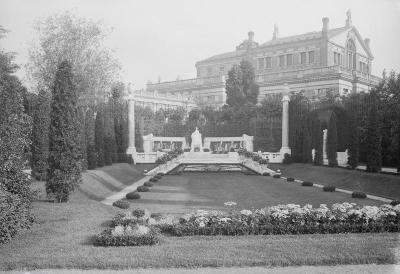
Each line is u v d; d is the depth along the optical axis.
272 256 10.03
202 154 50.81
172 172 44.06
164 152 51.50
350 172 31.81
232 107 67.06
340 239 12.00
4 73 16.55
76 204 17.36
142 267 9.44
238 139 58.06
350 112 43.25
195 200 22.80
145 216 14.55
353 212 13.74
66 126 18.09
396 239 11.96
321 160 40.66
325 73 69.06
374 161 29.77
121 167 42.00
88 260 9.67
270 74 77.62
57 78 18.33
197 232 12.91
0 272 9.16
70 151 18.12
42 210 15.45
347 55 74.81
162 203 21.53
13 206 12.05
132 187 31.05
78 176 18.50
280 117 58.97
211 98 84.81
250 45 87.50
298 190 27.53
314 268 9.41
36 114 24.25
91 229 13.12
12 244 11.19
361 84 69.00
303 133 45.31
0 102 14.03
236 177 39.94
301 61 79.06
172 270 9.27
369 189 26.31
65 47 36.81
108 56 39.25
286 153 47.75
